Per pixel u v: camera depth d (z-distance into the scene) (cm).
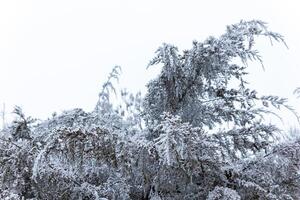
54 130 302
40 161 304
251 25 369
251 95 383
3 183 321
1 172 322
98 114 338
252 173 357
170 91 385
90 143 310
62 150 308
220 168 335
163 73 379
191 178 329
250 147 371
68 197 338
